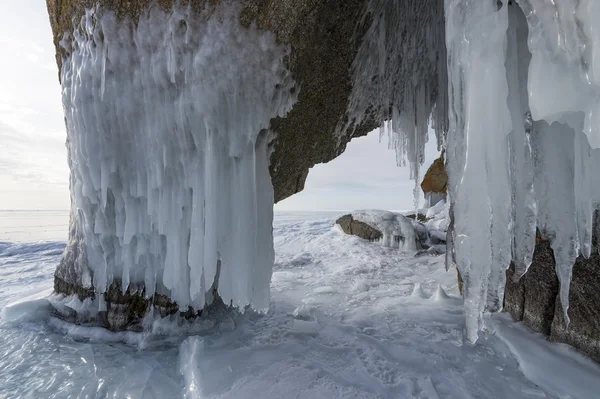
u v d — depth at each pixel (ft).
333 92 12.35
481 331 9.57
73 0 9.12
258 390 6.92
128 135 9.29
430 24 13.50
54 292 11.98
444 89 15.38
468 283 7.25
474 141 6.81
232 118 8.90
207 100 8.57
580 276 8.21
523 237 7.71
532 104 5.88
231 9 8.48
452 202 7.77
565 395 6.76
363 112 14.75
